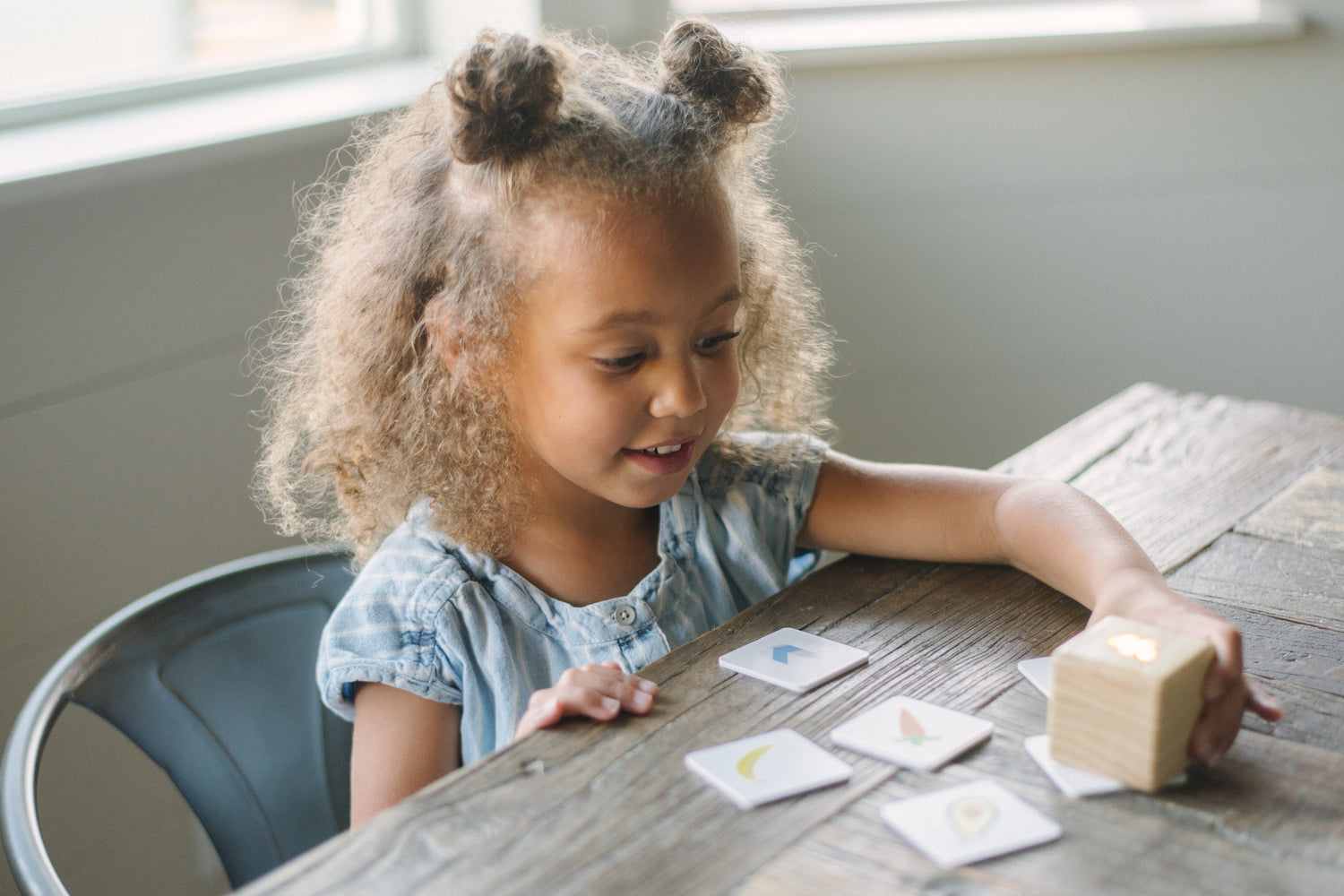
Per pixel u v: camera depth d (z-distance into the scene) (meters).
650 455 0.90
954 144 2.09
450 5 1.85
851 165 2.06
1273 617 0.85
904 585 0.91
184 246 1.45
